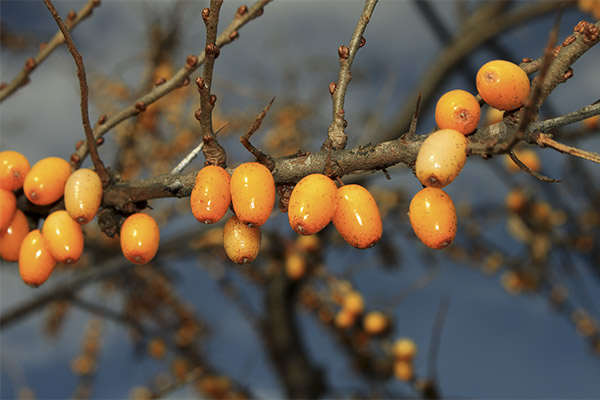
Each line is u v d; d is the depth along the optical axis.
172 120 5.40
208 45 1.54
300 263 4.70
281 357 5.62
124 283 5.57
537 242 5.20
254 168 1.61
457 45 5.27
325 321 5.20
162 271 5.77
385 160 1.67
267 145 5.79
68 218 1.91
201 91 1.61
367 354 4.44
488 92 1.51
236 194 1.59
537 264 5.37
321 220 1.56
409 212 1.64
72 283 4.21
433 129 1.67
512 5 5.77
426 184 1.53
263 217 1.59
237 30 2.14
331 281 4.64
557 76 1.49
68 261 1.89
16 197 2.08
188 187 1.88
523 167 1.46
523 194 5.02
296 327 5.86
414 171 1.66
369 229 1.60
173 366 5.29
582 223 5.17
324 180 1.59
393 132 5.21
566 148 1.44
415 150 1.62
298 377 5.48
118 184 1.95
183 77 2.09
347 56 1.70
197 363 5.08
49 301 4.31
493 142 1.43
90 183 1.87
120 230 1.96
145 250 1.81
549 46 1.20
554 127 1.48
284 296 5.84
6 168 2.00
